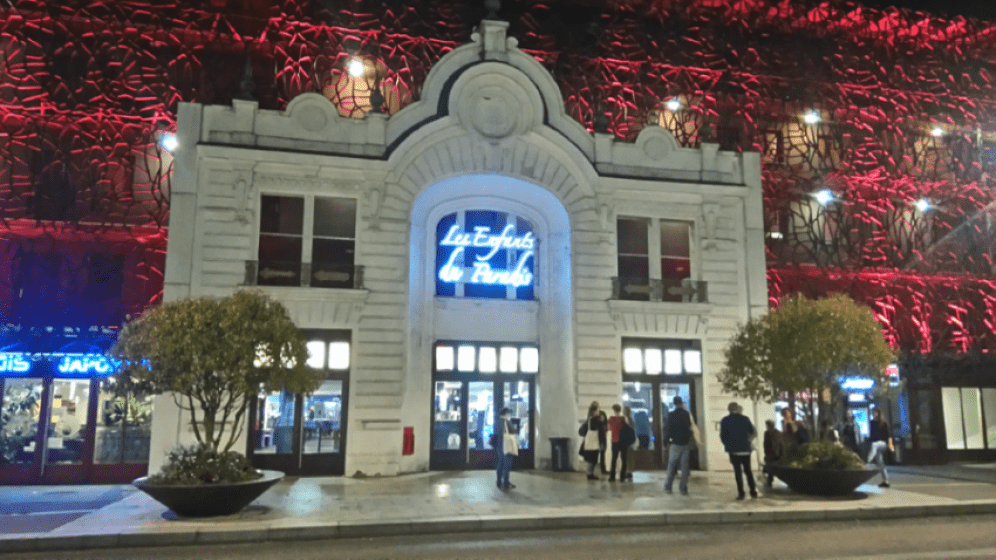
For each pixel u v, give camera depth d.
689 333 20.48
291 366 12.44
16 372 17.55
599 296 20.05
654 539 10.45
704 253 21.11
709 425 20.02
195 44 21.80
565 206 20.45
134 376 11.74
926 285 25.53
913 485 16.56
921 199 25.88
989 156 27.75
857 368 14.77
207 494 11.18
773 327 15.27
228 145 18.16
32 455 17.39
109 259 19.89
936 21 28.45
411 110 19.83
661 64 25.33
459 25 24.73
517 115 20.05
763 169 24.84
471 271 20.91
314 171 18.80
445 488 15.53
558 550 9.55
